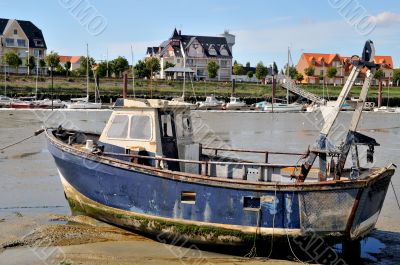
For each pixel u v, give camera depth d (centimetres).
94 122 5150
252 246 1094
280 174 1293
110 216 1255
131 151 1265
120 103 1313
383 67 12000
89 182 1280
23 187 1808
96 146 1301
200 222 1111
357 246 1125
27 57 9506
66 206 1528
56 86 8538
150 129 1262
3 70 9906
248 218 1074
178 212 1130
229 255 1131
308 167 1085
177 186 1124
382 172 1072
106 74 9931
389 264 1117
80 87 8706
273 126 5253
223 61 11531
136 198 1186
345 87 1065
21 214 1427
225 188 1081
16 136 3538
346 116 6838
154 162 1252
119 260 1080
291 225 1054
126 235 1240
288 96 8669
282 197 1052
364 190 1014
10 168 2194
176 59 11231
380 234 1336
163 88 9275
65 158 1329
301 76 11088
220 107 7794
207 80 10712
